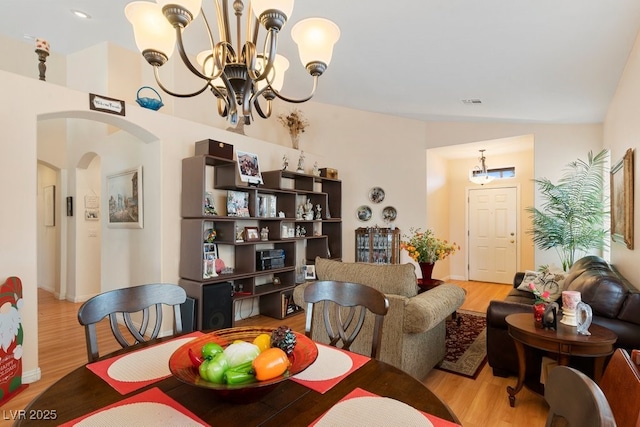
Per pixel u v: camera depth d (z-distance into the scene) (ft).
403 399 3.51
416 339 8.15
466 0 6.99
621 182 10.29
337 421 3.11
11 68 15.60
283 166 15.15
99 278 17.34
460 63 10.15
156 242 11.50
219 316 11.34
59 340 11.52
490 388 8.39
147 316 5.46
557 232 14.55
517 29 7.84
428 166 19.94
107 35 13.16
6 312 7.67
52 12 11.38
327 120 18.93
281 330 3.92
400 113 18.29
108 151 13.96
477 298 17.94
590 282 7.77
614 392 3.47
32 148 8.57
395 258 18.06
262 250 13.98
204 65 6.82
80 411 3.23
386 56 10.36
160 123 11.37
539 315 7.37
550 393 2.59
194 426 3.01
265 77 5.40
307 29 5.57
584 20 7.24
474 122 17.95
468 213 22.74
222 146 12.03
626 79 9.56
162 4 4.54
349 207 19.20
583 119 14.76
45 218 19.33
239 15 6.06
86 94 9.58
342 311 8.79
